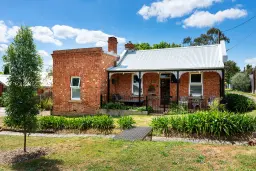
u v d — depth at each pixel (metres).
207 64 13.91
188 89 15.35
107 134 9.07
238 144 6.84
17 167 5.15
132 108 14.27
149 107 14.29
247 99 14.03
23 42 6.22
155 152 5.72
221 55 14.34
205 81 14.88
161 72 14.95
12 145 7.37
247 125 7.54
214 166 4.70
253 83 36.16
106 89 16.00
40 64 6.47
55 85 16.33
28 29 6.30
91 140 7.36
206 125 7.70
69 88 15.80
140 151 5.83
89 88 15.10
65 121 10.06
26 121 6.23
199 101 14.31
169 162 4.99
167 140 7.61
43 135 9.36
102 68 15.45
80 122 9.84
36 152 6.35
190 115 8.55
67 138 8.15
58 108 16.14
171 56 16.77
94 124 9.70
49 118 10.37
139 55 18.36
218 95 14.46
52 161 5.40
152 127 8.72
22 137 8.75
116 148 6.23
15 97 6.01
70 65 15.80
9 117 6.18
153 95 16.39
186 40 41.91
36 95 6.48
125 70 15.51
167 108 15.09
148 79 16.58
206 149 5.93
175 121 8.46
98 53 14.83
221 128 7.52
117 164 4.98
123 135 7.32
